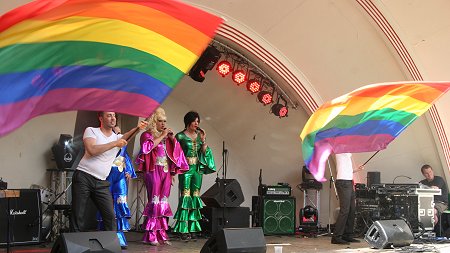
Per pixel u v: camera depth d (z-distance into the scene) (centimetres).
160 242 837
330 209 1109
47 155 943
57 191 920
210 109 1178
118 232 766
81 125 1027
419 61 1052
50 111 456
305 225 1059
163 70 460
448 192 1102
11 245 772
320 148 778
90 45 424
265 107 1118
